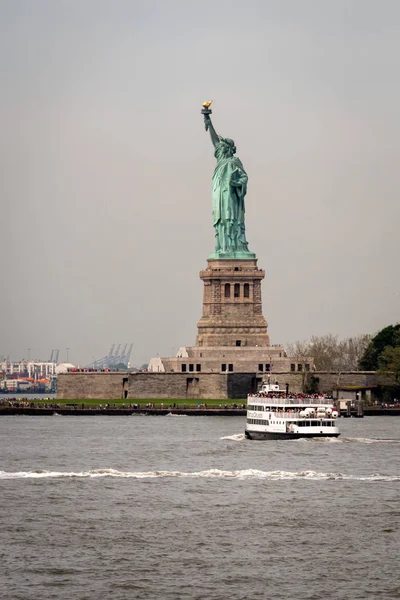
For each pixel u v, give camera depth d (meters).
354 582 188.62
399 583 188.12
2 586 185.62
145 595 182.25
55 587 185.38
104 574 192.12
